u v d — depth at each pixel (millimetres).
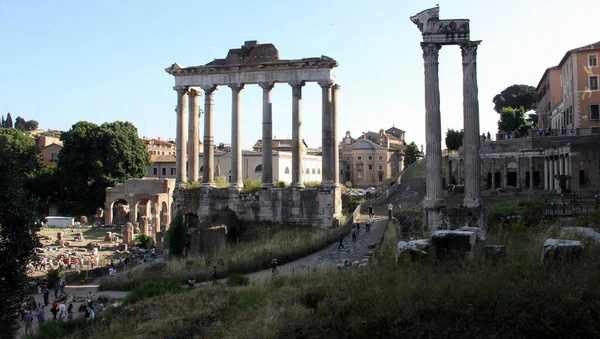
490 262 23500
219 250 53656
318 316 20922
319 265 41594
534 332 17219
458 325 18031
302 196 58438
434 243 25328
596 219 36438
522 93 137625
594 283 18891
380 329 18766
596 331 16656
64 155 113438
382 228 54875
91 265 64125
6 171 26750
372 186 152125
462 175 86500
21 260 26703
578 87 84375
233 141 60906
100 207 115188
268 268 44125
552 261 22016
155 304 32219
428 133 42938
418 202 73625
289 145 144125
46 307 43812
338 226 56688
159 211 97562
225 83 60938
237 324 24391
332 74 58969
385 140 172500
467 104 42781
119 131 116125
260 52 60719
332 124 59469
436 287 20359
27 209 26828
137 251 74375
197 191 61375
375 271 24656
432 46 43156
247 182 64062
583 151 60656
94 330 29797
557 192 63000
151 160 131125
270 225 58750
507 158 80125
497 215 43938
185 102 62656
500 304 18344
